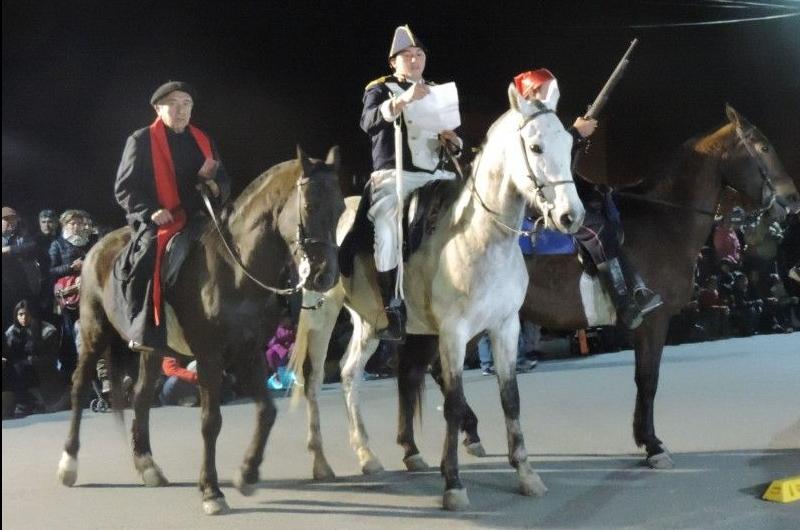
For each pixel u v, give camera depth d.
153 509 4.30
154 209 4.35
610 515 3.99
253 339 4.27
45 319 7.25
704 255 10.02
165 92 4.45
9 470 5.15
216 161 4.35
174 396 7.14
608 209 4.81
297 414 6.60
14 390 6.87
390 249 4.39
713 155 4.96
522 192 4.02
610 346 9.44
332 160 4.12
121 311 4.55
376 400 7.09
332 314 4.91
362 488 4.59
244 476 4.39
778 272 10.66
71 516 4.22
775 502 4.10
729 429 5.61
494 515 4.05
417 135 4.59
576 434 5.63
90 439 5.95
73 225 7.32
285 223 4.12
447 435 4.21
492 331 4.42
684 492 4.31
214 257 4.22
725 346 9.32
